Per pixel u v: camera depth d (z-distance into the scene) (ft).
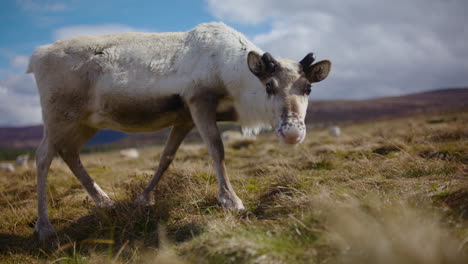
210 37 13.78
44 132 14.62
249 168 21.15
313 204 9.04
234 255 7.43
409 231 6.87
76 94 14.02
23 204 17.06
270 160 22.47
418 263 6.29
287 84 11.39
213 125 13.12
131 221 12.05
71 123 14.30
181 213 12.22
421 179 11.30
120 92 13.62
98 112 14.34
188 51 13.67
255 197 13.11
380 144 21.06
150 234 11.04
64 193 18.02
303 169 18.07
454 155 15.14
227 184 12.54
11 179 24.57
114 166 29.09
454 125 26.43
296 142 10.71
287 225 8.71
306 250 7.32
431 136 22.67
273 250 7.32
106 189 18.40
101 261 9.39
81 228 12.59
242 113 13.65
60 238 12.35
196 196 13.29
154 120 14.14
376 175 12.76
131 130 14.92
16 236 13.33
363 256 6.60
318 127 121.49
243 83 13.16
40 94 14.32
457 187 9.30
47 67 14.10
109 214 13.02
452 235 6.99
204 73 13.21
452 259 6.32
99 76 13.89
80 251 10.86
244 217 10.93
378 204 8.43
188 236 10.19
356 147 22.27
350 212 7.89
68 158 15.07
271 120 12.26
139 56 13.83
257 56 11.85
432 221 7.41
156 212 12.40
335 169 16.55
